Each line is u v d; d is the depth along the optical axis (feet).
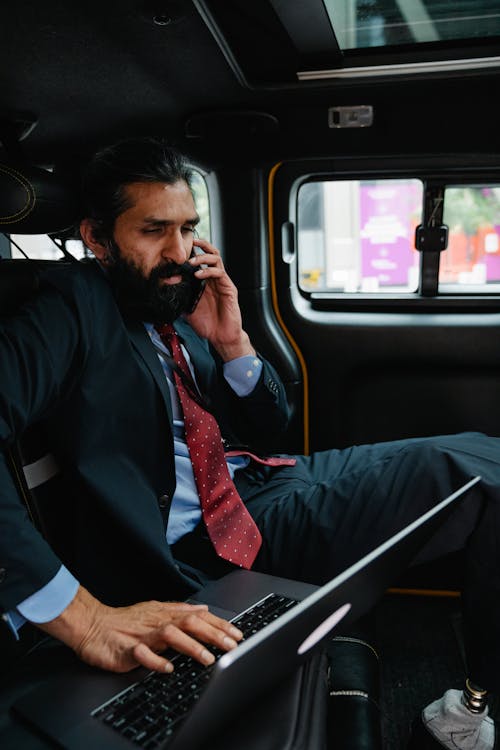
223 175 8.47
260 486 6.12
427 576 7.76
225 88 7.27
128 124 8.00
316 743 3.31
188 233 5.18
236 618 4.14
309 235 9.18
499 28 6.33
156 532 4.65
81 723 3.26
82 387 4.52
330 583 3.00
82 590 4.02
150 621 3.88
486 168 8.09
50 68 6.42
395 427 8.79
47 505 4.62
